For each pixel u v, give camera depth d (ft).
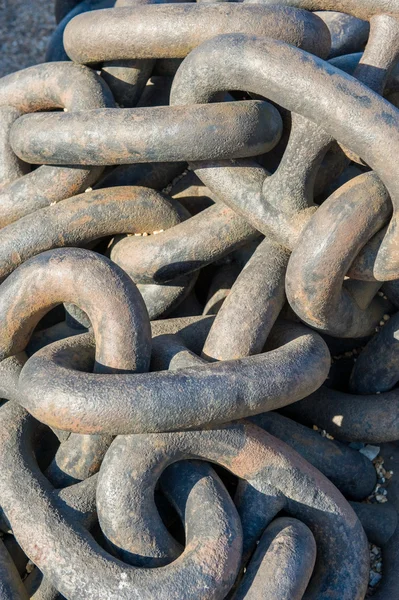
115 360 2.96
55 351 2.99
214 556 2.76
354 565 2.98
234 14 3.27
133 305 3.00
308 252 2.95
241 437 2.96
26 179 3.54
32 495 2.93
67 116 3.25
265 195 3.25
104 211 3.41
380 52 3.21
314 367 2.97
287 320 3.37
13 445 3.07
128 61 3.64
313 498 3.00
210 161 3.30
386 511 3.31
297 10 3.30
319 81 2.89
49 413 2.79
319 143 3.11
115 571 2.74
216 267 3.67
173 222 3.47
